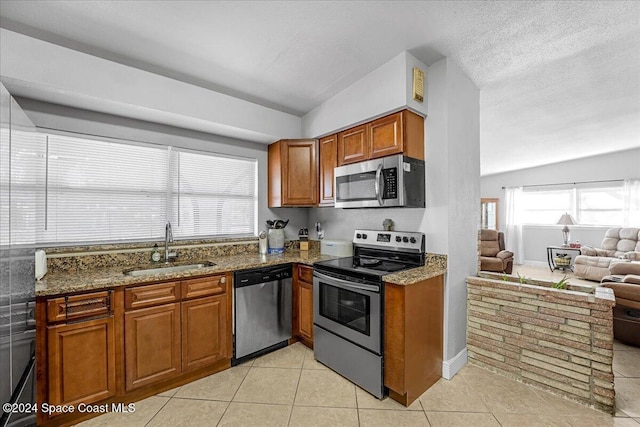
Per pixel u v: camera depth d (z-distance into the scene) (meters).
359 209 3.00
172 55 2.09
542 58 2.24
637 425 1.70
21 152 1.46
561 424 1.72
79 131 2.25
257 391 2.05
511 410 1.85
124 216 2.48
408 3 1.64
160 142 2.65
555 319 2.01
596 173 6.14
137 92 2.20
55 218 2.17
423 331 2.02
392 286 1.92
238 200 3.18
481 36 1.96
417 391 1.97
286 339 2.72
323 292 2.42
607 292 1.97
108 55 2.06
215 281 2.27
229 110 2.71
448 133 2.27
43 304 1.62
